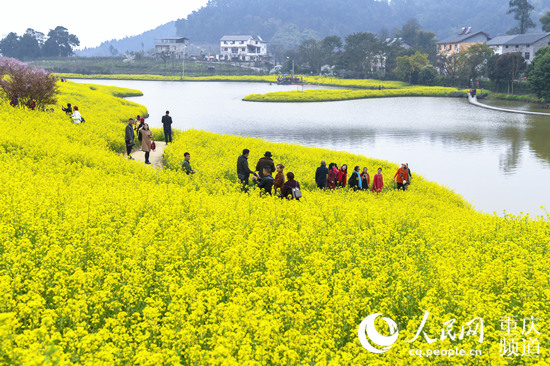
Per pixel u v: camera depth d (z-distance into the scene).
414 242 11.07
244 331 6.20
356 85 163.62
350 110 89.50
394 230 13.16
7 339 5.27
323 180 22.19
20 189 12.12
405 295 8.07
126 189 14.84
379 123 68.94
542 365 5.65
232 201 14.49
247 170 18.48
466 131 60.56
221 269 8.05
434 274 8.96
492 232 14.12
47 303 7.14
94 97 63.75
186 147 26.66
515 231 14.63
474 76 147.38
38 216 10.13
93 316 6.67
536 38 151.00
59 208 11.63
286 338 6.11
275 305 6.86
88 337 5.54
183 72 198.50
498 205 27.34
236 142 32.28
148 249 8.99
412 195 22.91
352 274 9.02
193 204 13.61
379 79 184.50
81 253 8.59
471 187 31.66
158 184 17.30
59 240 9.23
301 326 6.63
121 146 26.88
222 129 59.75
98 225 10.57
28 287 7.13
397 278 8.52
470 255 10.30
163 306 7.36
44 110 32.06
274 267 8.27
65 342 5.67
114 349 5.51
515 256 10.93
